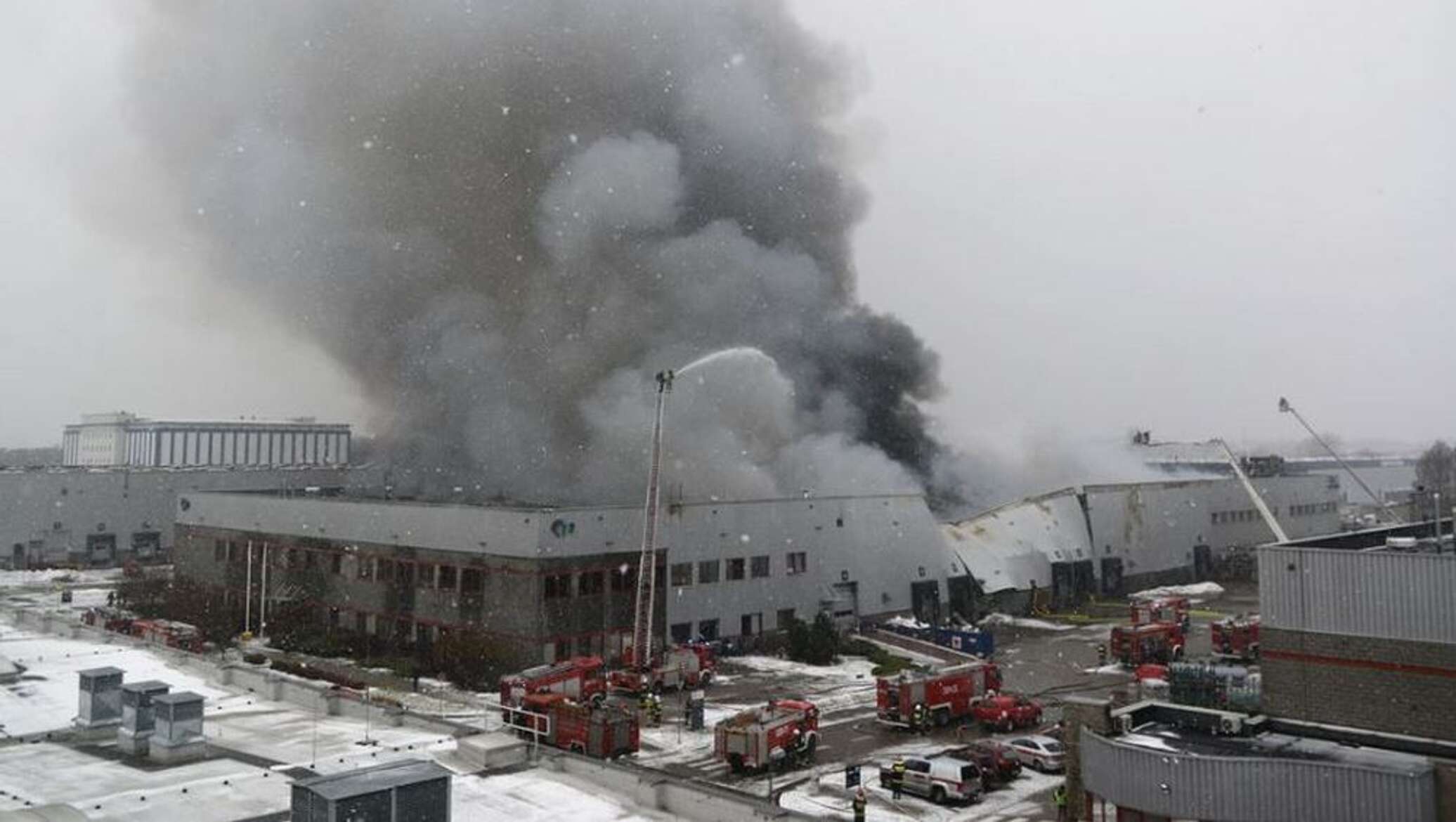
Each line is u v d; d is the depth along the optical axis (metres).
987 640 38.50
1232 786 13.91
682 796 16.81
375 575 37.72
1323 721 16.20
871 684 33.41
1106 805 15.50
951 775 20.98
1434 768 13.41
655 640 35.78
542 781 18.12
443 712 27.23
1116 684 33.59
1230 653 37.03
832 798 21.22
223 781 17.53
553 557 33.00
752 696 31.52
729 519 38.84
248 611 42.47
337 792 13.05
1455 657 15.11
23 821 13.59
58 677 25.83
